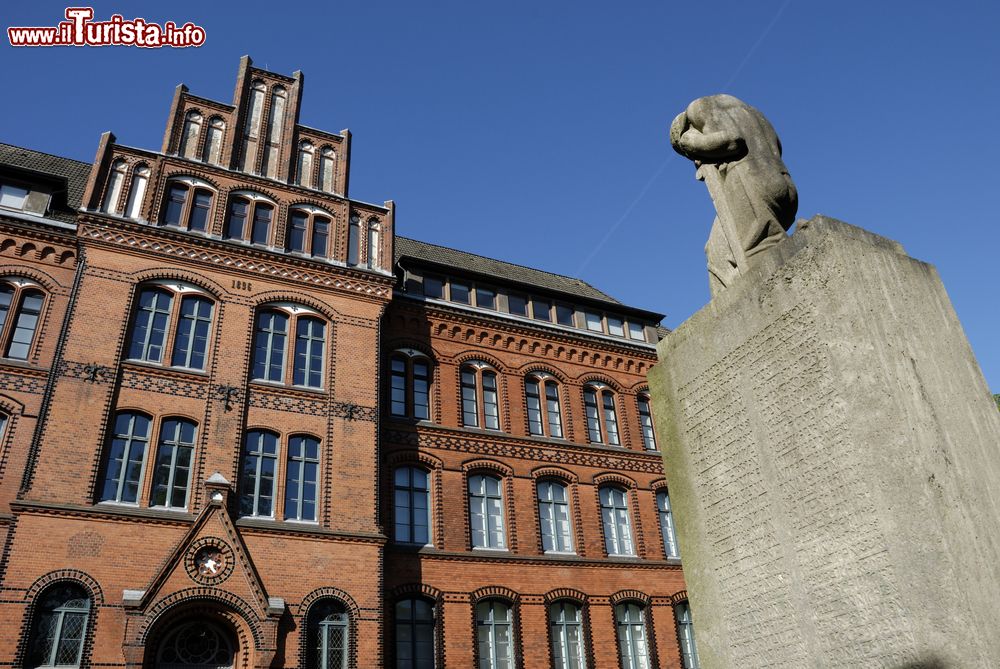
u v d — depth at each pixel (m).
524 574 24.64
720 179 5.43
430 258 32.78
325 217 25.12
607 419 30.00
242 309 22.09
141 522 17.97
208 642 17.83
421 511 24.20
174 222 22.61
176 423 19.78
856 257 4.32
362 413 22.38
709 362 5.22
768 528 4.57
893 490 3.82
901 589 3.71
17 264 21.09
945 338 4.21
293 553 19.28
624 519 28.20
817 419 4.32
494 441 26.64
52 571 16.67
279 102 26.84
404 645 21.69
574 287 36.72
